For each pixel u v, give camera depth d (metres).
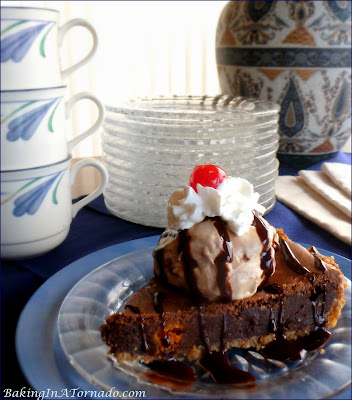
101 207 0.44
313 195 0.47
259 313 0.30
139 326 0.28
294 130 0.53
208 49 1.04
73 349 0.26
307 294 0.30
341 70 0.50
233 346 0.30
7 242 0.33
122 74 1.01
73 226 0.41
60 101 0.32
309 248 0.34
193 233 0.29
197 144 0.39
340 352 0.27
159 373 0.27
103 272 0.32
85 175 0.52
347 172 0.48
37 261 0.35
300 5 0.47
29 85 0.30
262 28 0.49
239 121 0.39
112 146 0.41
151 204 0.40
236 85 0.55
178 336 0.29
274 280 0.31
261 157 0.42
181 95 0.51
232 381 0.26
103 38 0.97
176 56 1.04
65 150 0.34
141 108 0.43
